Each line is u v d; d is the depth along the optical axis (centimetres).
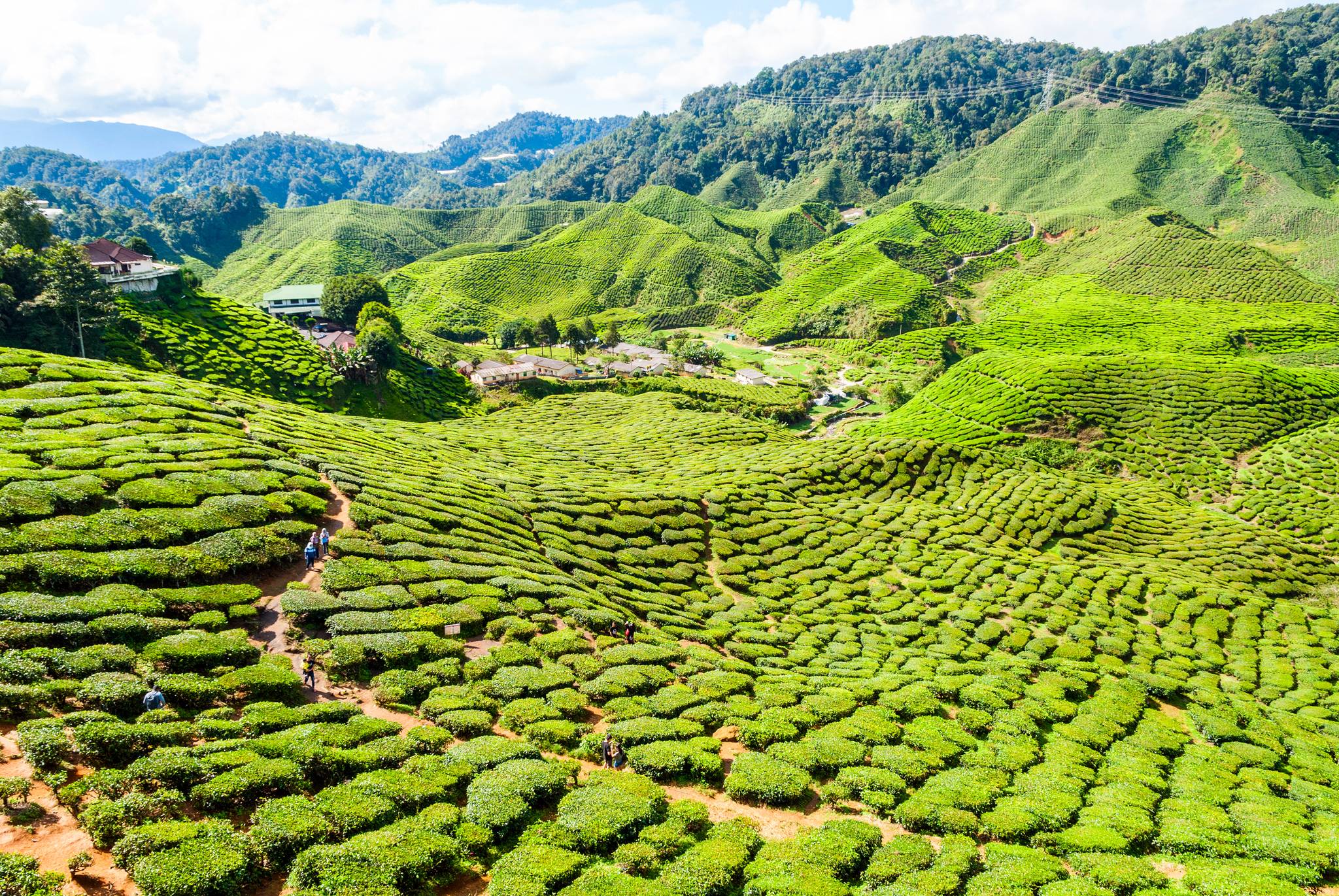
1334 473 10350
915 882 2694
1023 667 5222
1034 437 12500
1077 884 2705
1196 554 8244
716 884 2588
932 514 8438
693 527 7194
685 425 12875
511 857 2567
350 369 12875
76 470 4531
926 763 3684
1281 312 19712
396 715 3441
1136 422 12369
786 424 16762
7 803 2352
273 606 4066
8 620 3170
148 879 2128
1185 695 5181
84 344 10094
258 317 13575
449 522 5522
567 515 6738
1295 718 4978
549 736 3422
